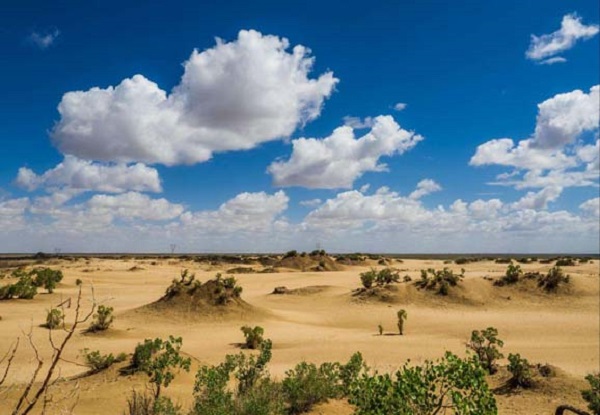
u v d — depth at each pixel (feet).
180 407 49.37
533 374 72.49
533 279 208.85
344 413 49.85
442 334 134.51
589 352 103.50
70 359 92.27
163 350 79.00
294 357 98.22
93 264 430.61
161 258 600.39
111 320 127.03
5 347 100.68
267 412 45.42
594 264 343.67
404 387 23.08
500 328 141.69
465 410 21.85
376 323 158.81
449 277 205.98
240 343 117.50
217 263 451.53
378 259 471.62
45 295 191.42
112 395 58.65
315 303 199.62
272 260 442.91
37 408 50.16
